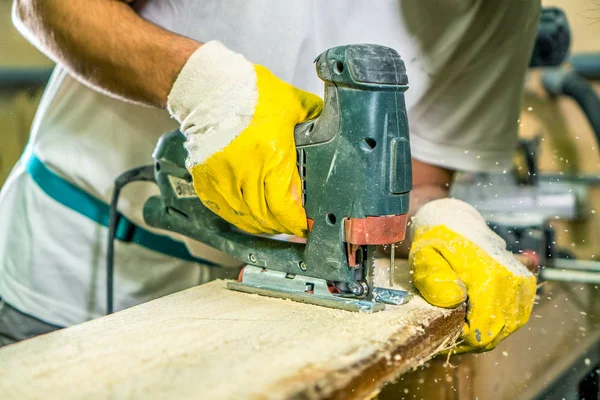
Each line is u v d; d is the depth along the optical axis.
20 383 0.68
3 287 1.45
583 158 2.84
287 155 0.93
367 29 1.31
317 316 0.92
